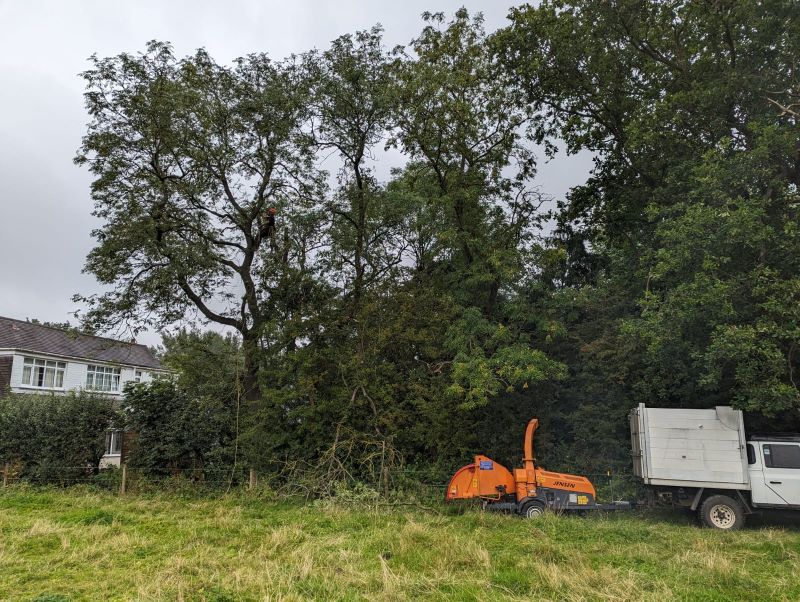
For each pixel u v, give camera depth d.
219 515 12.26
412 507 12.95
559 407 16.66
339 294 17.31
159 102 15.99
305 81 17.88
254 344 16.98
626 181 16.97
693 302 10.63
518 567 7.82
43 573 7.64
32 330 30.36
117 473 16.19
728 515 11.38
